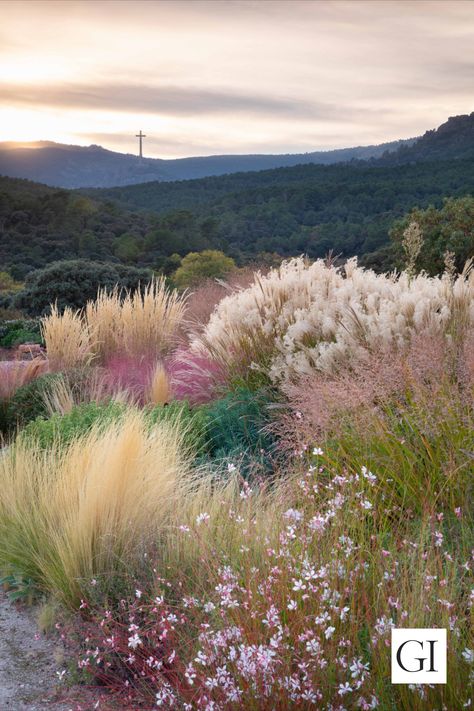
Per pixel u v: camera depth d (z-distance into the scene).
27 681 3.43
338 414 4.50
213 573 3.38
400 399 4.59
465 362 4.48
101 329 10.55
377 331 5.73
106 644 3.34
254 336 7.07
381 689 2.56
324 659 2.68
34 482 5.07
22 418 8.09
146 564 3.88
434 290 6.45
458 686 2.48
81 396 8.05
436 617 2.80
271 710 2.57
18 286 46.22
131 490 4.28
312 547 3.32
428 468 4.07
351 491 3.78
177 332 10.59
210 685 2.60
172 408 6.72
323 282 7.60
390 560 3.22
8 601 4.38
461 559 3.38
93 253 134.75
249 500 3.83
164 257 137.75
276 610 2.74
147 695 3.12
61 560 4.01
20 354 13.95
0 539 4.67
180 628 3.27
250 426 6.02
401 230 33.91
